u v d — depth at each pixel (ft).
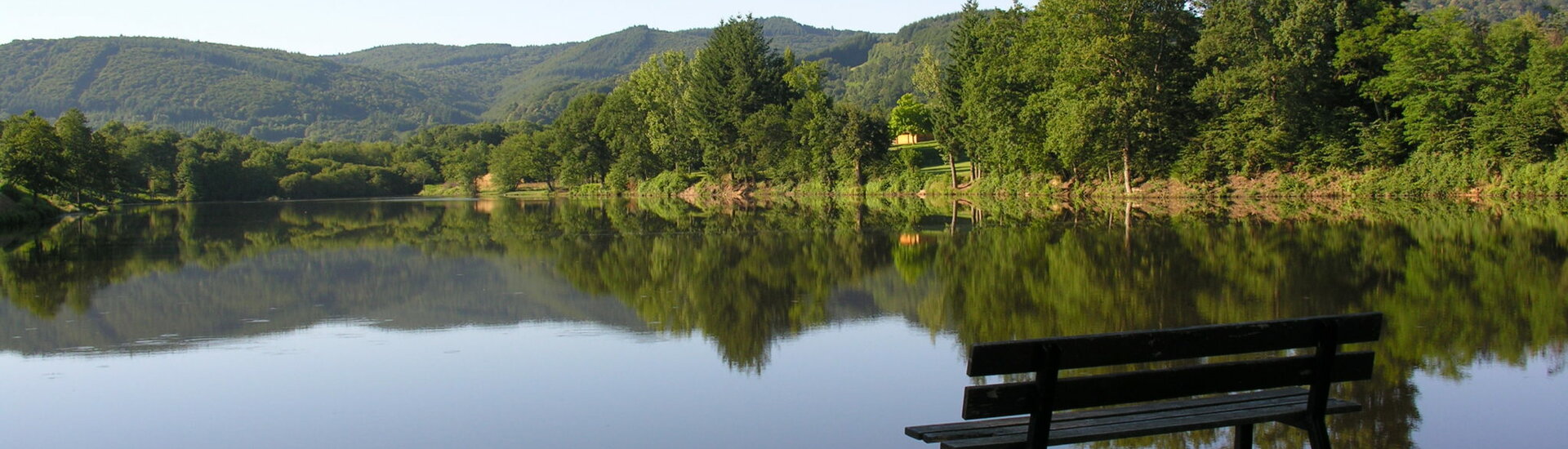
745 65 275.39
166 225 144.25
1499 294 52.60
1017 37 186.29
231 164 342.03
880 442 29.17
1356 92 172.86
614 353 41.42
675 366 39.01
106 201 277.44
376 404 34.01
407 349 42.88
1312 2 159.43
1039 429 19.63
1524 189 143.43
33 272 75.25
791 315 50.65
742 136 272.51
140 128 414.82
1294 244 80.79
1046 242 88.28
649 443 29.43
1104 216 126.62
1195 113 177.99
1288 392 23.58
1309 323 20.84
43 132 196.13
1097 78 167.63
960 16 213.25
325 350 42.91
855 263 74.79
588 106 344.28
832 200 207.72
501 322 49.47
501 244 99.14
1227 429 29.68
